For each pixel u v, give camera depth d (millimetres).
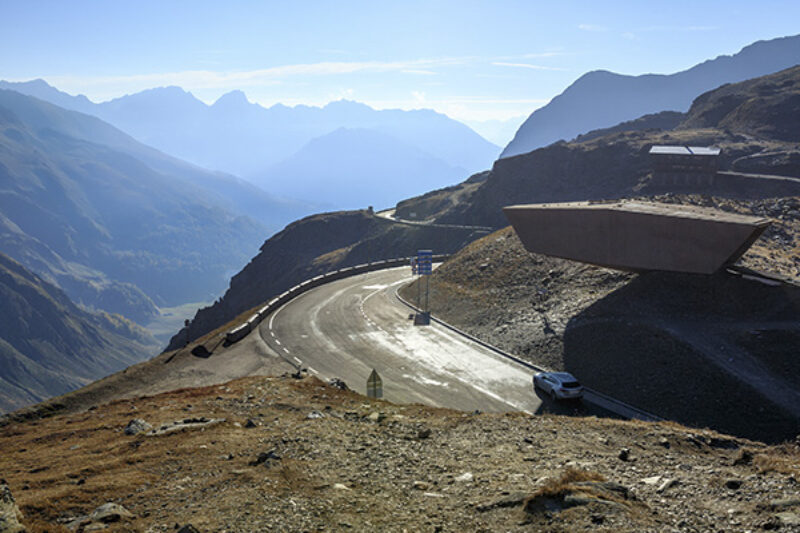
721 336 36688
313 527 10570
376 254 174500
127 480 13773
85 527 10531
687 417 31781
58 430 24172
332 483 13430
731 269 43031
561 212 48406
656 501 11516
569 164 168500
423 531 10391
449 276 71688
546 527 9797
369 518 11133
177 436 18953
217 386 33594
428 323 59281
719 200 83875
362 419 22719
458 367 44688
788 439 27328
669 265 43094
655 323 40250
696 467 15156
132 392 40406
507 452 17031
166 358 48875
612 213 45438
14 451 20688
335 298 73125
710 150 129500
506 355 47188
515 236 72250
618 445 18328
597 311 46062
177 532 10117
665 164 130625
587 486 11352
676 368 35375
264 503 11781
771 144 152500
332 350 50219
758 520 10109
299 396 28266
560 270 57562
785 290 38594
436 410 26141
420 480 14023
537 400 37281
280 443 17281
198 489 12969
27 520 11266
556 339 45469
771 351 33906
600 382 38406
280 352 49844
